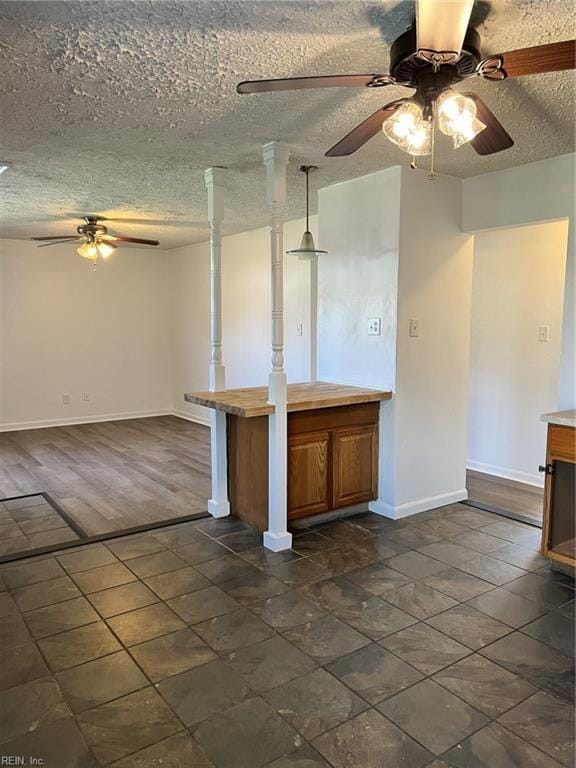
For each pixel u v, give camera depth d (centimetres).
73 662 219
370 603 264
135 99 239
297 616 253
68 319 711
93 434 661
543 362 440
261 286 588
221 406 327
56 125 271
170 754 173
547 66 163
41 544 335
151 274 768
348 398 351
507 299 461
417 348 376
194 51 196
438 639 235
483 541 337
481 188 374
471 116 182
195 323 725
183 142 299
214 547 330
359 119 264
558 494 291
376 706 194
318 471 358
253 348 606
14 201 450
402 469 378
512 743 177
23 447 594
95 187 402
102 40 187
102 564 308
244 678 209
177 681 207
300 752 173
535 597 270
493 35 188
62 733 182
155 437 645
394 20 176
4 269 663
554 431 290
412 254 364
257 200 444
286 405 326
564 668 215
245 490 365
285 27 181
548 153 321
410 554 319
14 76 216
